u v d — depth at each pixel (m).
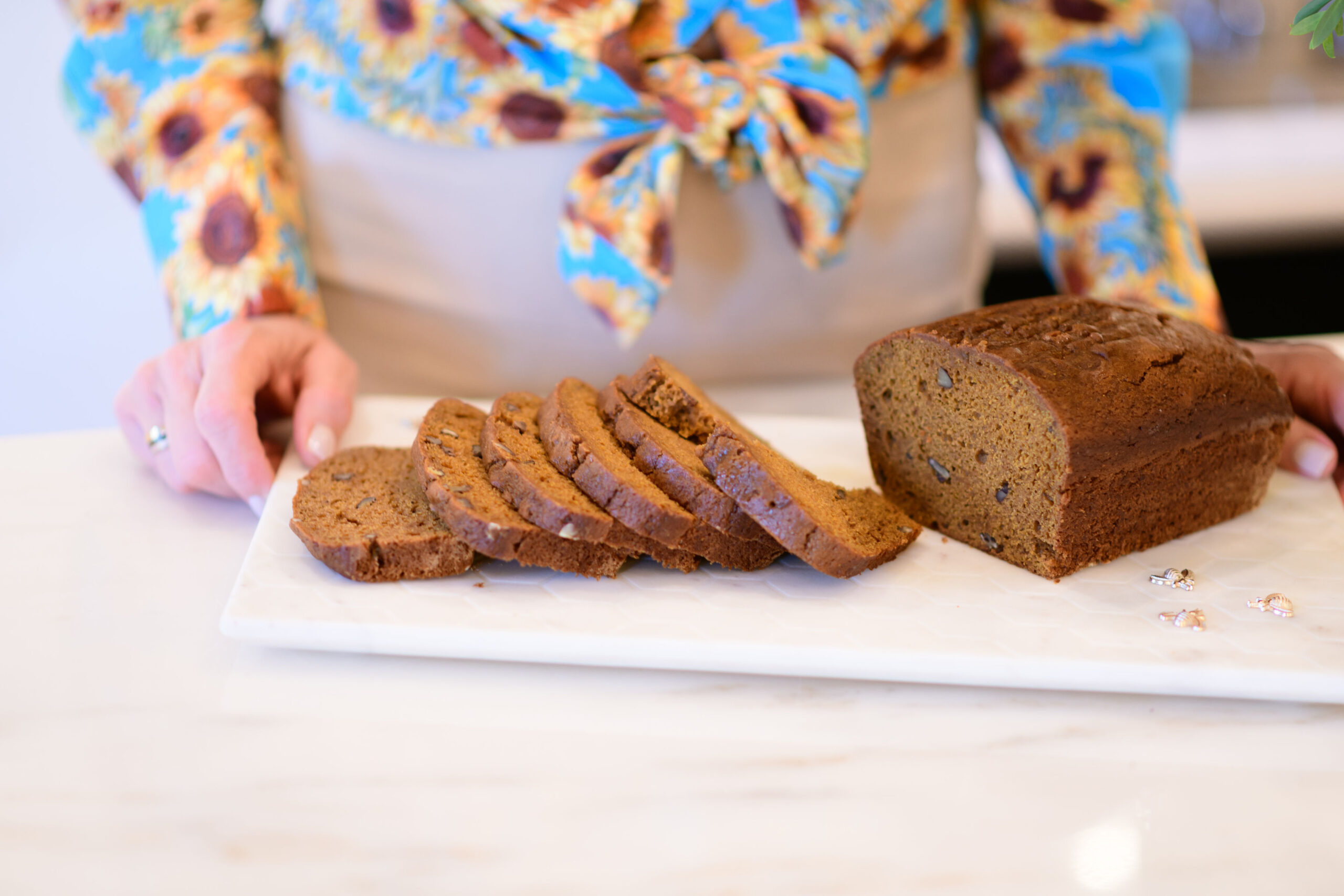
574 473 0.79
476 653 0.73
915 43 1.03
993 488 0.82
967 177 1.09
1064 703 0.73
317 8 1.00
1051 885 0.61
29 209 1.60
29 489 0.87
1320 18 0.74
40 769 0.65
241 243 0.97
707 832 0.63
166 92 1.01
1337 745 0.70
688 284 1.05
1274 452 0.87
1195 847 0.63
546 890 0.60
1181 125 1.95
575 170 1.00
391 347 1.08
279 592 0.75
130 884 0.60
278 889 0.60
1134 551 0.83
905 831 0.64
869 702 0.72
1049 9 1.06
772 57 0.96
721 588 0.78
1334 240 1.74
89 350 1.35
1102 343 0.83
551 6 0.93
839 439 0.96
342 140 1.02
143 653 0.73
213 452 0.84
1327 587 0.79
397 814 0.64
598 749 0.68
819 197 0.98
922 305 1.11
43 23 1.52
